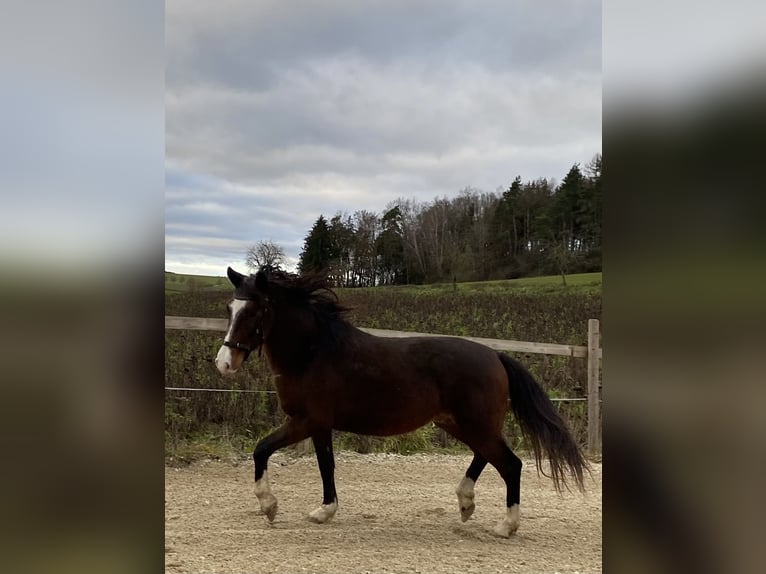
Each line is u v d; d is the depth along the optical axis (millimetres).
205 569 3555
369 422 4734
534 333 11891
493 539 4453
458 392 4652
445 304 14938
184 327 6328
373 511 5184
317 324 4707
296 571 3598
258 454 4715
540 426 4672
